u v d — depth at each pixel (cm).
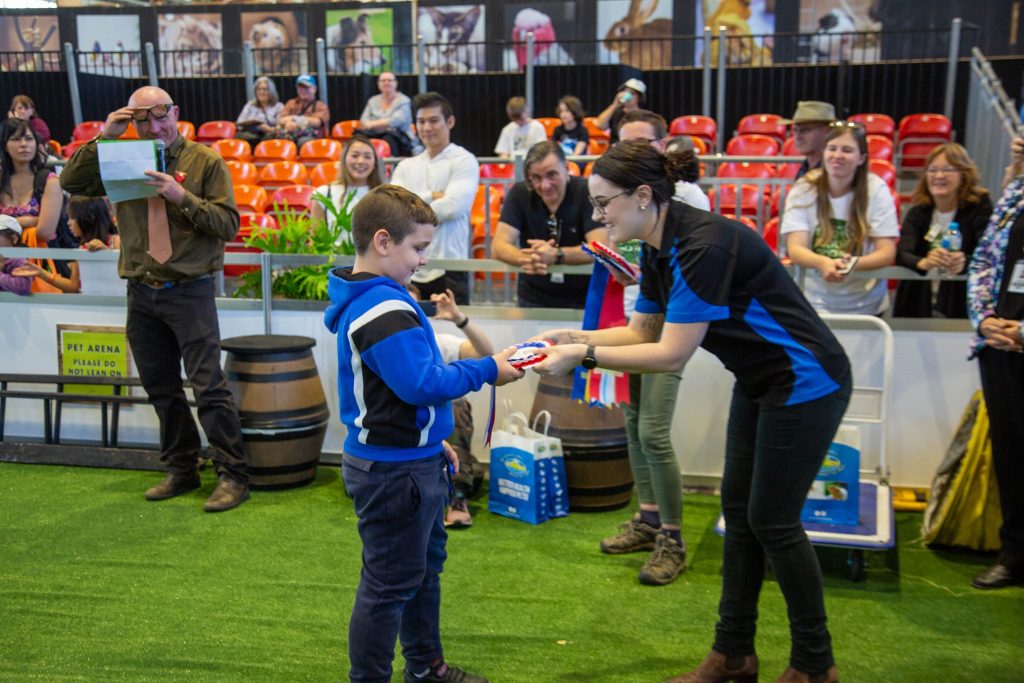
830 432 228
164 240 385
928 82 952
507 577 332
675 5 1179
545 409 404
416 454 219
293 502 410
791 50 1152
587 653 277
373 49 1258
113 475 447
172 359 411
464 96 1045
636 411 344
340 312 218
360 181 507
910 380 402
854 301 405
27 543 361
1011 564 322
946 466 359
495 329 431
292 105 1015
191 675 262
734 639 249
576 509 400
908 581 329
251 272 480
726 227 223
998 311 315
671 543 332
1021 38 1095
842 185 387
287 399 418
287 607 307
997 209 323
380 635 221
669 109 1023
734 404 246
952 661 271
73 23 1305
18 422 491
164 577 330
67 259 473
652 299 250
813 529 327
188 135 1048
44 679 259
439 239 472
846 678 261
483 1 1227
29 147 496
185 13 1293
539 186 396
